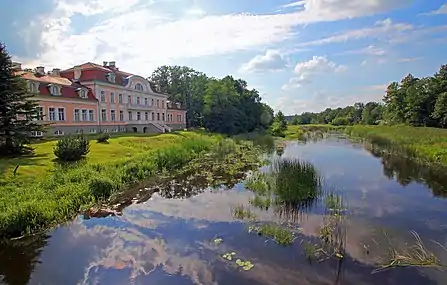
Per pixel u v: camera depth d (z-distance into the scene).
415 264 8.00
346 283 7.20
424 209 12.66
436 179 18.45
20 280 7.61
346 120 113.69
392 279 7.34
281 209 12.54
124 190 16.08
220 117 65.44
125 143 31.80
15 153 21.00
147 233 10.38
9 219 10.05
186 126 72.25
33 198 12.22
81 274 7.86
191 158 26.77
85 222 11.43
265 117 84.06
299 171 16.12
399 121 69.06
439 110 54.41
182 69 74.31
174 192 16.02
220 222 11.29
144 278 7.62
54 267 8.20
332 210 12.31
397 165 23.53
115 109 49.31
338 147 39.09
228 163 24.88
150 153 24.36
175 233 10.35
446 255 8.52
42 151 23.20
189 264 8.24
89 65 47.12
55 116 37.81
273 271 7.77
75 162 19.38
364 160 26.45
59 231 10.56
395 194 15.02
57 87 38.41
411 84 67.88
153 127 55.44
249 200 13.74
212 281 7.41
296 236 9.83
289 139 54.53
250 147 38.09
